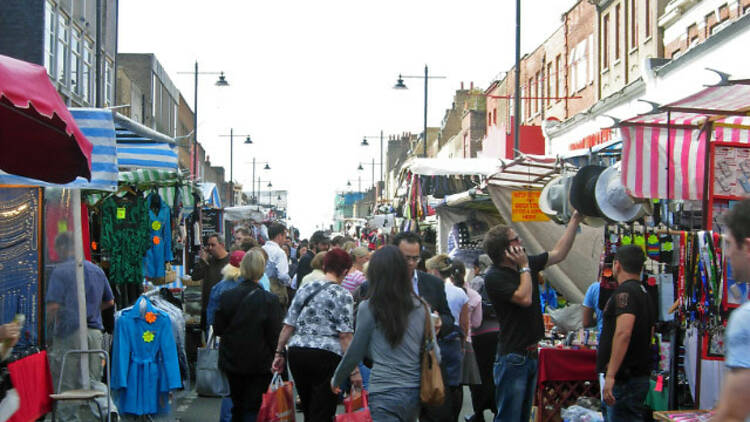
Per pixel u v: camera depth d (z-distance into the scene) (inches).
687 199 282.0
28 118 241.3
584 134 909.8
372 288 215.3
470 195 473.7
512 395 263.9
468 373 336.2
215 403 411.8
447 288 330.0
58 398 300.7
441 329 285.6
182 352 407.8
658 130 283.3
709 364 240.4
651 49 871.7
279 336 302.5
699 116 274.2
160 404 346.9
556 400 327.6
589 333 336.2
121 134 404.8
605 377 246.8
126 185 428.8
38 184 304.3
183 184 511.2
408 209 610.5
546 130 1050.1
